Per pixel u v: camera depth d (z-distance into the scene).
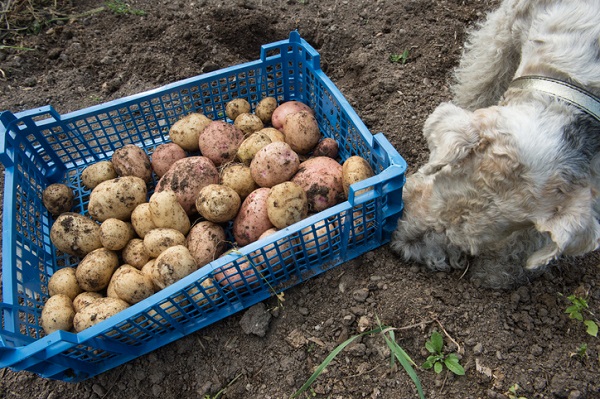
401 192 0.54
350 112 0.63
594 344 0.51
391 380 0.50
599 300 0.54
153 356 0.54
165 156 0.66
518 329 0.52
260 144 0.63
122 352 0.51
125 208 0.60
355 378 0.50
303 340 0.53
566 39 0.50
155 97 0.69
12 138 0.62
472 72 0.69
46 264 0.62
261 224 0.57
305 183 0.59
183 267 0.52
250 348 0.54
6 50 0.87
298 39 0.72
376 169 0.61
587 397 0.47
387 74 0.79
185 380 0.53
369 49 0.84
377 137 0.56
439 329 0.53
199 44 0.87
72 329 0.54
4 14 0.91
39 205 0.66
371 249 0.60
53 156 0.70
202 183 0.61
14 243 0.55
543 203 0.44
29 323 0.53
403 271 0.58
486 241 0.50
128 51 0.87
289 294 0.57
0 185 0.72
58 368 0.48
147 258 0.57
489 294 0.55
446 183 0.50
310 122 0.66
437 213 0.52
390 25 0.87
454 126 0.48
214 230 0.58
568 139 0.45
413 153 0.71
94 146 0.76
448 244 0.56
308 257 0.56
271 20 0.89
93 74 0.85
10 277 0.52
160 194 0.57
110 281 0.56
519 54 0.62
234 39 0.88
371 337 0.53
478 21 0.84
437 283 0.57
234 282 0.53
